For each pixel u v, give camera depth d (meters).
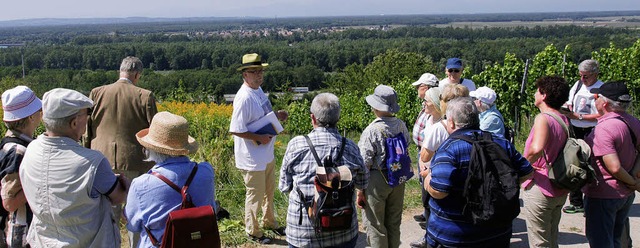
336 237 3.36
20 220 3.07
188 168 2.83
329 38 166.88
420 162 4.24
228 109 12.73
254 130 4.54
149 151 2.86
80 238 2.76
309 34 184.00
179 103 13.23
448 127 3.38
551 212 3.82
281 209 5.65
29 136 3.16
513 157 3.21
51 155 2.72
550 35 123.69
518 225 5.19
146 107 4.39
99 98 4.43
